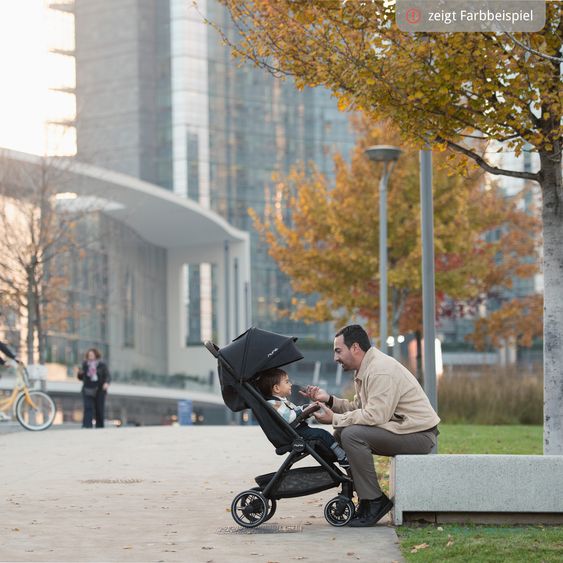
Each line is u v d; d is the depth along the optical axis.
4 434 31.84
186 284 139.38
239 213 155.50
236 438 29.53
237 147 156.50
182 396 117.06
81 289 91.75
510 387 41.91
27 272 50.50
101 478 19.41
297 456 13.38
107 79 154.38
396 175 51.53
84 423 38.16
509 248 60.44
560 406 16.09
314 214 53.19
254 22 17.86
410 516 13.31
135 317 121.81
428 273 20.48
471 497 13.05
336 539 12.30
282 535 12.64
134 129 152.62
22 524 13.58
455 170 17.62
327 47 17.12
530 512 13.10
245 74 158.12
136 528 13.26
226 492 17.20
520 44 15.19
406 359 58.38
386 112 17.08
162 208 110.50
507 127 16.84
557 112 16.03
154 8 154.88
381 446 13.36
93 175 66.25
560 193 16.55
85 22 156.12
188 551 11.58
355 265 52.25
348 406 13.97
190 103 152.25
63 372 95.94
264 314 155.88
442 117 16.98
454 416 41.50
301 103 163.12
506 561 10.68
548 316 16.33
